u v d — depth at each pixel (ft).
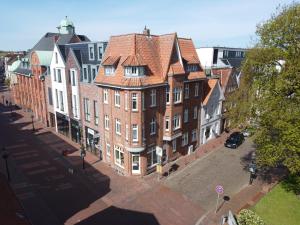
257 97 78.74
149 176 96.12
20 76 191.62
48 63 149.89
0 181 58.23
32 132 146.61
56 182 91.66
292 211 71.05
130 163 94.22
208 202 79.61
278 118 70.59
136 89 84.84
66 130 137.18
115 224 69.41
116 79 90.07
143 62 85.56
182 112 104.88
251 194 82.69
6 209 47.93
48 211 74.69
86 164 106.32
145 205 78.23
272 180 91.09
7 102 221.25
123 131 91.86
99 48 104.27
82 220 70.90
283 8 72.74
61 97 131.75
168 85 95.25
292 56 70.28
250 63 80.12
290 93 72.18
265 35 75.41
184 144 114.01
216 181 92.27
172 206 77.82
